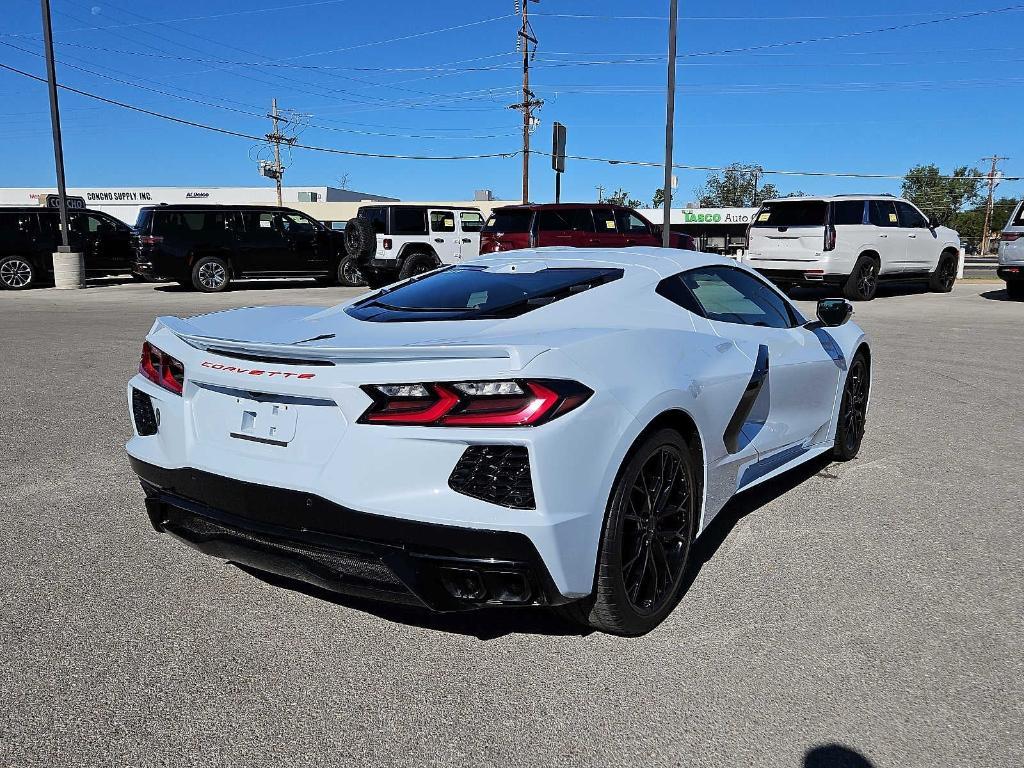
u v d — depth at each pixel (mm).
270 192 65000
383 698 2461
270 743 2240
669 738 2262
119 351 9078
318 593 3189
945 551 3551
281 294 17906
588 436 2490
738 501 4238
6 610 3008
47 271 19484
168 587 3223
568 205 15680
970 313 12750
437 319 3154
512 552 2391
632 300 3348
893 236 15141
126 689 2496
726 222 53844
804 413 4273
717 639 2807
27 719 2338
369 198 73062
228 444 2781
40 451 5062
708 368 3178
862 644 2762
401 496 2432
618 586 2676
